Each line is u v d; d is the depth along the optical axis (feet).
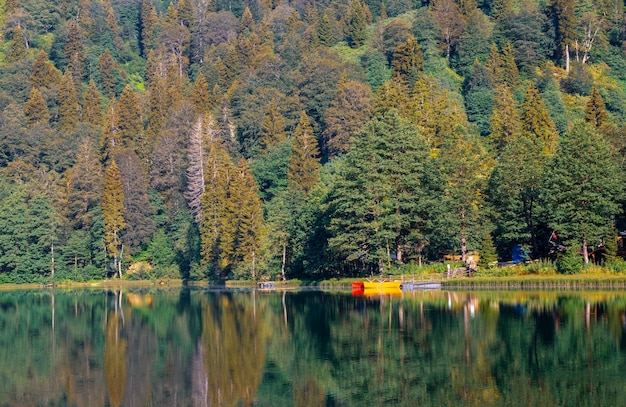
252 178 493.36
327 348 184.14
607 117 491.31
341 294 310.04
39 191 522.06
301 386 150.61
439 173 359.87
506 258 364.58
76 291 432.66
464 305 245.04
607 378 144.66
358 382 151.23
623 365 153.69
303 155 517.96
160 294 373.81
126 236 503.20
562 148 324.60
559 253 323.98
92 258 511.40
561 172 311.68
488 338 184.65
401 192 344.69
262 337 205.36
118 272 504.84
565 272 302.86
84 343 210.79
